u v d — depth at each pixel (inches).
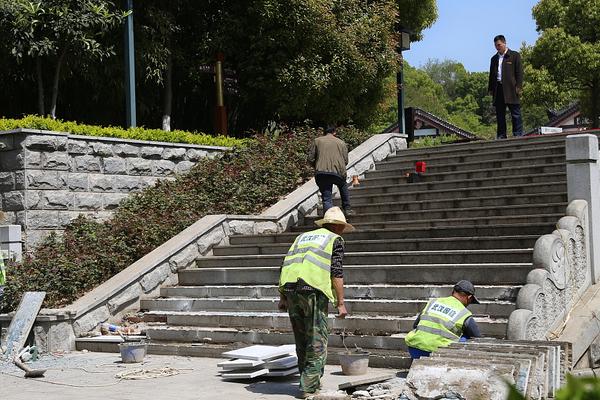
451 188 676.1
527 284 426.6
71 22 758.5
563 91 1702.8
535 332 415.8
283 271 360.5
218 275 595.5
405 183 724.0
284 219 698.8
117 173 733.3
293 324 359.3
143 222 670.5
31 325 523.8
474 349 334.6
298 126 970.1
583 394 97.5
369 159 793.6
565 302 450.9
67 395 375.9
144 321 571.2
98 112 953.5
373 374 405.1
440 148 777.6
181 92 1023.0
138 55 889.5
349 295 508.4
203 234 644.7
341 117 1008.9
